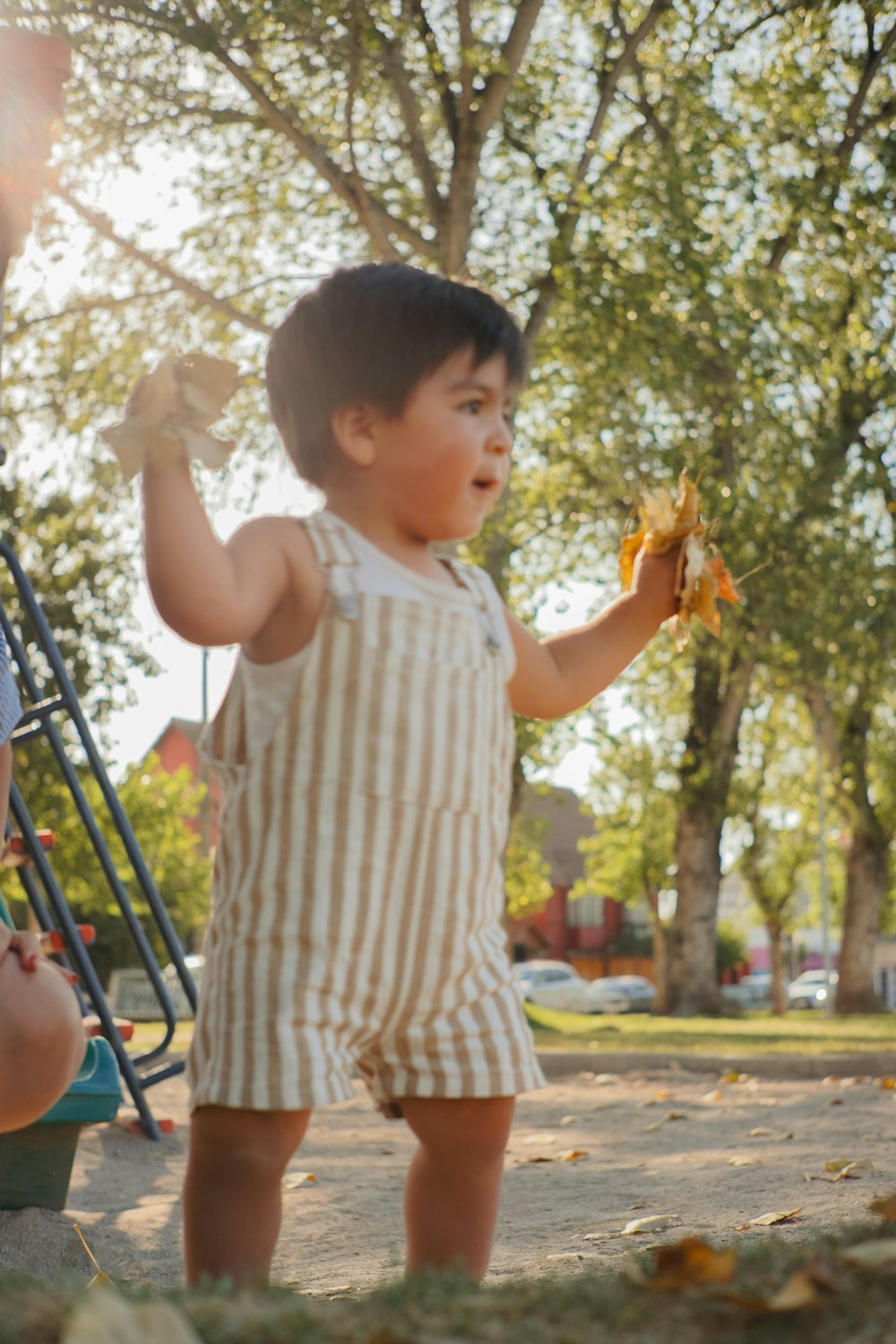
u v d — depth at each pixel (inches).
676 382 584.4
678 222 568.7
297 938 72.8
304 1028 71.7
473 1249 78.2
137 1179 174.7
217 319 606.9
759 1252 60.6
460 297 81.1
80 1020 79.4
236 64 507.8
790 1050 358.0
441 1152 78.6
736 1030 554.6
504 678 83.3
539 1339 48.9
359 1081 299.1
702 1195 141.1
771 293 602.9
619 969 2383.1
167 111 542.9
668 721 955.3
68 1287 59.4
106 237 535.2
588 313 561.9
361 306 79.9
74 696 206.8
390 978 74.5
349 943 73.2
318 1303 55.1
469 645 80.3
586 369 603.8
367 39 502.6
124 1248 128.5
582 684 92.3
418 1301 54.4
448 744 77.1
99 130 533.3
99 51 518.3
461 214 553.6
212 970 74.9
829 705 986.1
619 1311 52.2
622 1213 132.3
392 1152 200.5
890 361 698.2
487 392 80.9
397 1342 47.0
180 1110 247.1
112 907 1055.6
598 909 2406.5
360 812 74.6
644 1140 206.1
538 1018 788.6
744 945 2452.0
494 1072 76.5
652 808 1285.7
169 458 70.2
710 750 853.8
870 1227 65.1
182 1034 438.6
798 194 622.2
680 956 876.6
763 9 617.3
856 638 732.0
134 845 210.7
